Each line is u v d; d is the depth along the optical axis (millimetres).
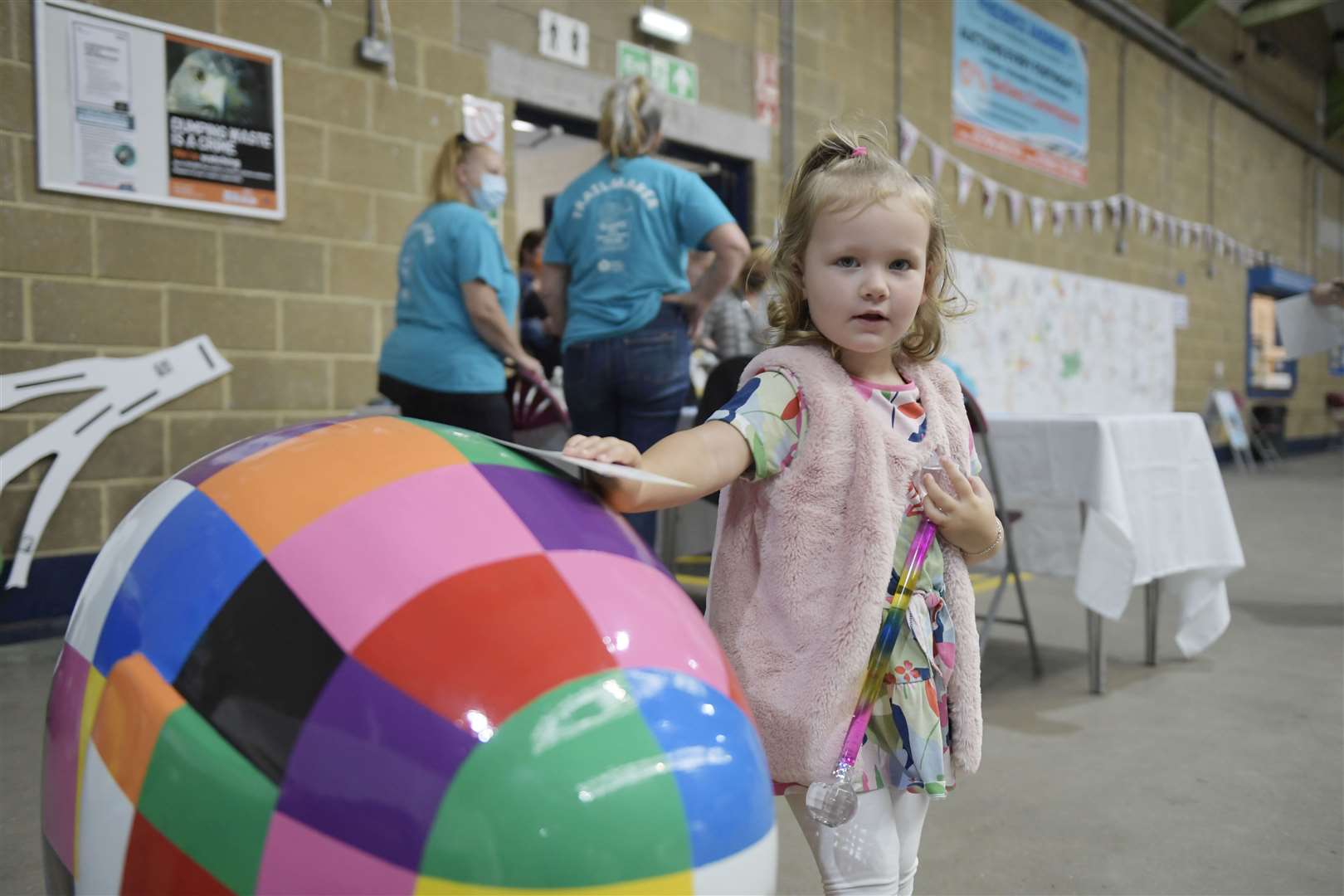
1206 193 11062
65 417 3061
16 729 2096
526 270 4402
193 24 3285
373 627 619
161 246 3248
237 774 607
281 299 3547
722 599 1012
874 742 981
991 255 7551
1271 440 11625
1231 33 11297
